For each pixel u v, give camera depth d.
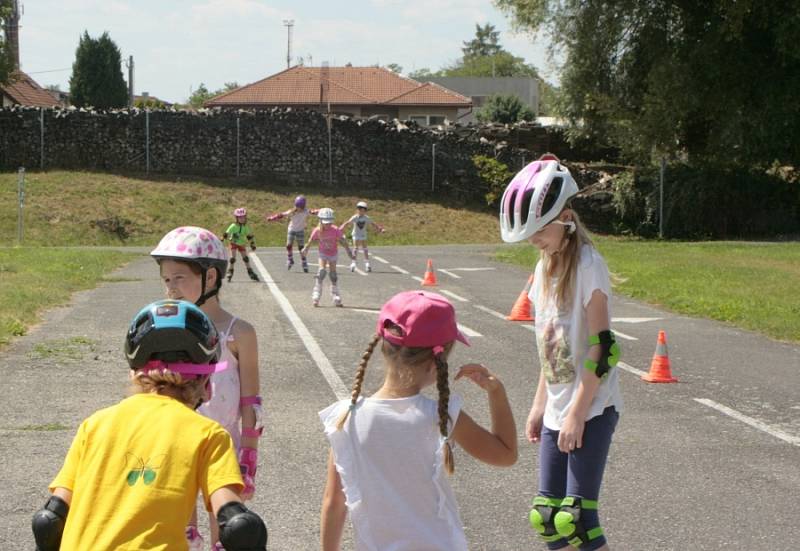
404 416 3.46
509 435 3.74
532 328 14.12
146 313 3.19
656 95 38.62
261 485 6.60
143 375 3.15
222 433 3.04
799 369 11.23
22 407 8.62
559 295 4.44
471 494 6.55
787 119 37.50
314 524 5.87
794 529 5.93
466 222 44.25
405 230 42.44
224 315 4.54
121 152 45.28
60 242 37.72
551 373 4.51
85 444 3.04
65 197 41.06
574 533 4.32
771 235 41.25
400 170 46.91
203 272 4.46
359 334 13.11
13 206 39.62
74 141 44.94
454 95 73.50
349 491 3.44
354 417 3.48
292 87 74.06
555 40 42.16
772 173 42.28
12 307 14.22
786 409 9.20
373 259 26.33
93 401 8.91
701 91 38.69
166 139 45.53
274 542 5.56
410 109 72.88
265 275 21.48
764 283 19.64
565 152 49.97
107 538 2.83
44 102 69.94
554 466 4.51
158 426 3.01
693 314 16.03
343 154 46.59
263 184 45.62
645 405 9.34
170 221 40.81
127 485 2.91
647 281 19.84
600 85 42.03
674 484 6.82
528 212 4.38
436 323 3.47
